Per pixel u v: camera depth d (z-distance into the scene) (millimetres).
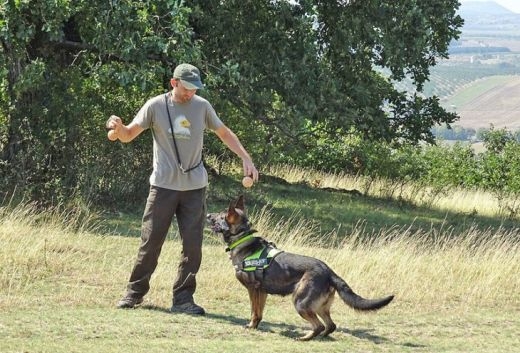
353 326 8820
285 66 18141
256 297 8273
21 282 9898
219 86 18234
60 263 10812
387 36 19266
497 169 30094
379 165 28219
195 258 8789
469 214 21984
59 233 12750
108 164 17188
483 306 10469
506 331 9070
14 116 16484
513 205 22984
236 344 7547
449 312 9930
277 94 19203
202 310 8852
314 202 21297
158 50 16391
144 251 8773
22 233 12172
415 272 11406
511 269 11961
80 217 15234
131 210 17047
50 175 16031
